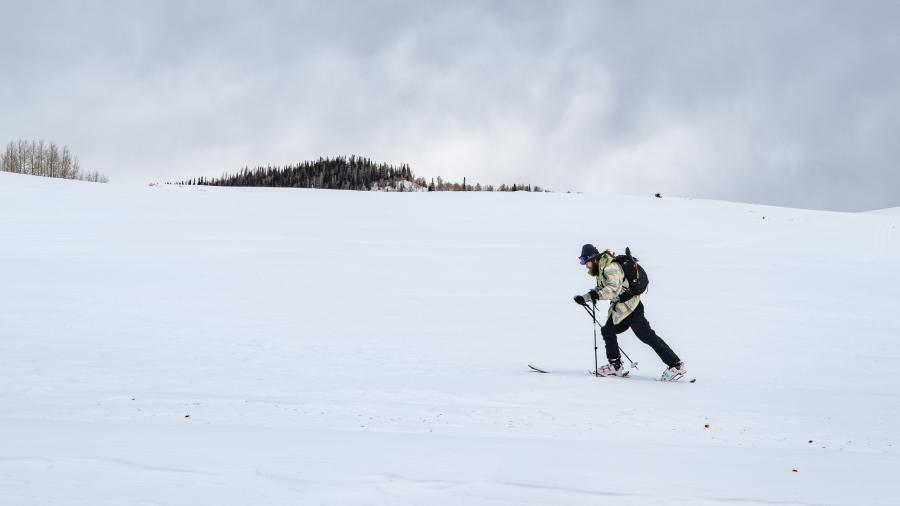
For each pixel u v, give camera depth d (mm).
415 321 12508
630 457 3289
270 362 7867
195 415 4828
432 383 6527
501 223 34562
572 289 18234
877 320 14500
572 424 4758
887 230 33625
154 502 2271
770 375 8133
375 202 40781
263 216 33125
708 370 8406
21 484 2451
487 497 2449
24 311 11336
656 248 28406
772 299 17422
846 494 2637
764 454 3557
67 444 3184
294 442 3459
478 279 19516
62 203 31578
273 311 13125
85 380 6375
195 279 17031
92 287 14875
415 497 2424
